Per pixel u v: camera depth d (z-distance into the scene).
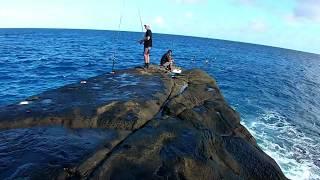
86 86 12.82
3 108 9.87
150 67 17.39
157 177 6.73
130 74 15.45
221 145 9.23
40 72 27.89
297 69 60.44
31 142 7.77
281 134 16.39
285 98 26.45
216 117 11.18
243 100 22.78
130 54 49.94
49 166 6.67
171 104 10.92
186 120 10.04
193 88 13.92
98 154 7.24
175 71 17.77
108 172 6.67
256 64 57.50
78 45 63.91
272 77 39.72
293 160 13.40
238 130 11.25
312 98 28.78
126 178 6.57
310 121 20.14
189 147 7.98
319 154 14.53
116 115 9.43
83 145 7.70
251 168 8.73
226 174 7.77
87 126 8.99
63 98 10.92
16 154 7.14
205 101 12.66
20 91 20.56
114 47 64.25
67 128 8.80
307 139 16.30
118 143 8.01
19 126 8.82
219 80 31.25
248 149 9.51
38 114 9.30
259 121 18.06
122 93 11.70
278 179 8.62
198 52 70.69
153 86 13.16
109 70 31.30
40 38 84.31
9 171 6.47
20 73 26.70
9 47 51.25
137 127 9.09
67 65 32.94
